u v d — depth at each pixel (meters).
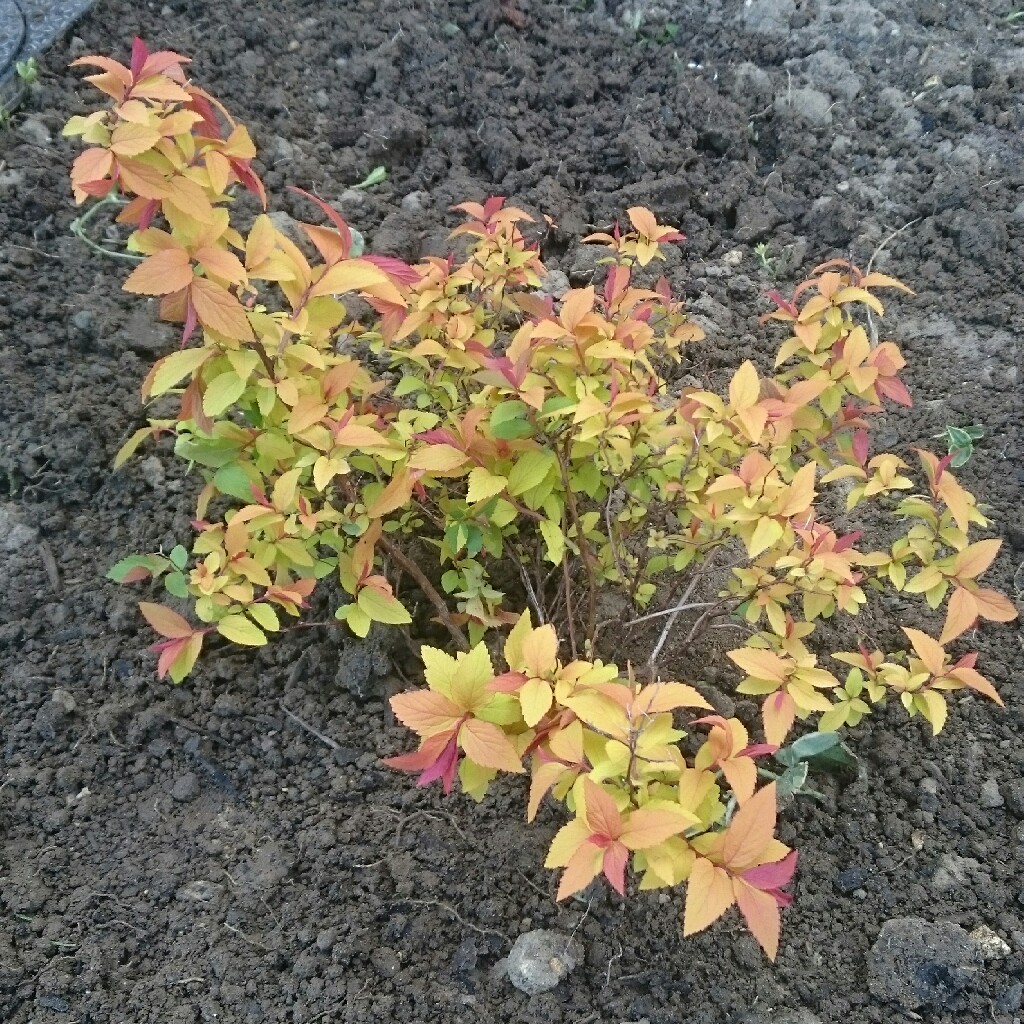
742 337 1.20
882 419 1.12
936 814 0.85
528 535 0.93
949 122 1.40
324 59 1.45
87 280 1.12
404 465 0.71
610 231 1.28
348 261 0.64
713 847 0.53
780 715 0.65
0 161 1.17
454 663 0.57
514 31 1.51
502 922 0.79
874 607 0.98
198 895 0.79
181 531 0.98
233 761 0.87
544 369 0.73
